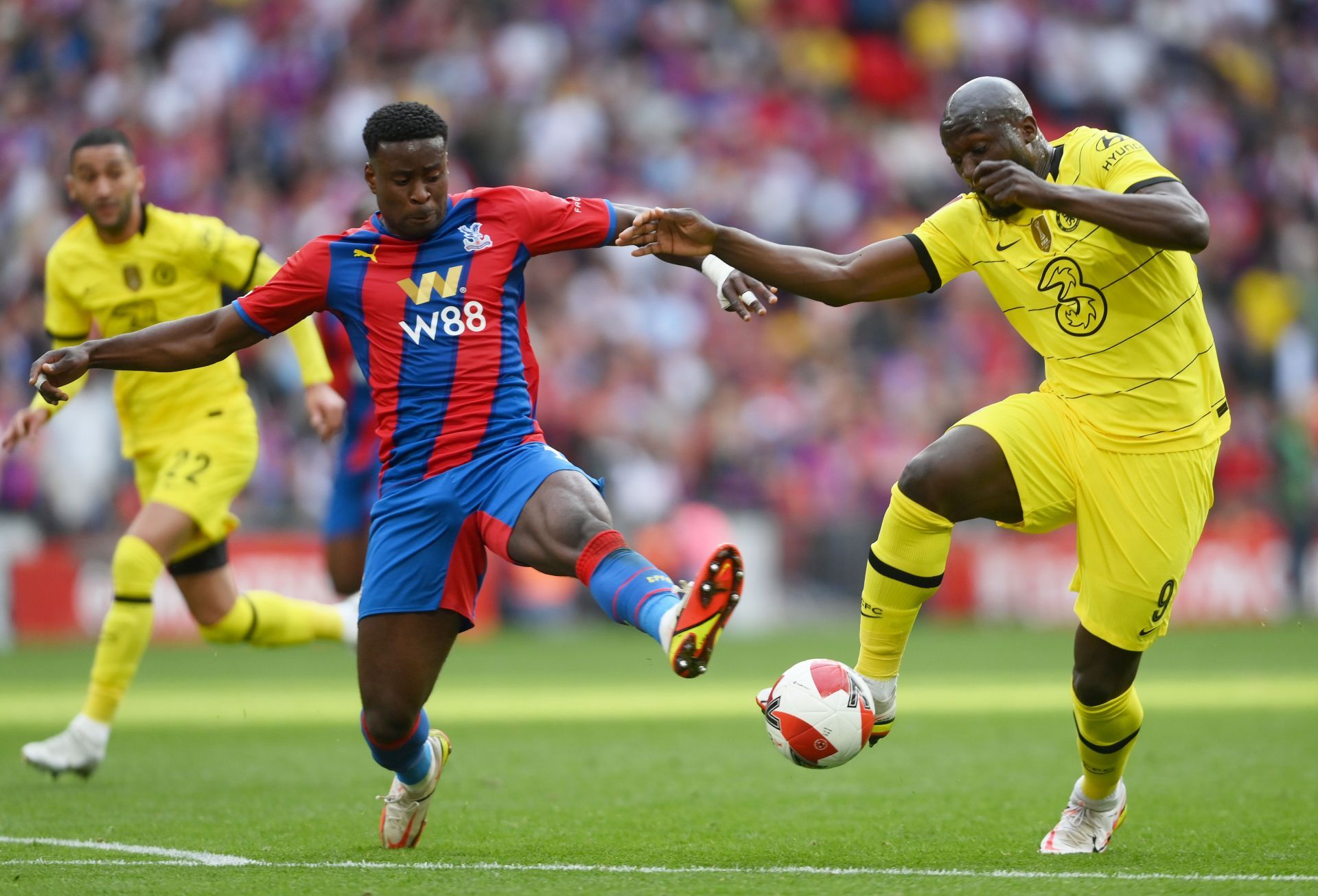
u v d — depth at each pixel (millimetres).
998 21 105750
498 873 18156
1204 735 33781
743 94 98625
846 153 98375
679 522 75875
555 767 29672
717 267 20188
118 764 30359
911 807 24172
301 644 32125
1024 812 23547
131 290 29516
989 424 19578
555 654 62250
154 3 93750
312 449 72625
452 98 91062
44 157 87438
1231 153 103250
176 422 29688
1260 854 19359
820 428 82375
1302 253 99938
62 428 68500
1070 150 19422
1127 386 19188
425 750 20078
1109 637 19406
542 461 18797
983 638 68375
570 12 97250
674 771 29016
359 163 87625
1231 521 80562
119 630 27906
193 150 87250
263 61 90812
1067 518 19719
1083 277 19156
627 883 17344
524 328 19891
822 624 77688
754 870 18312
